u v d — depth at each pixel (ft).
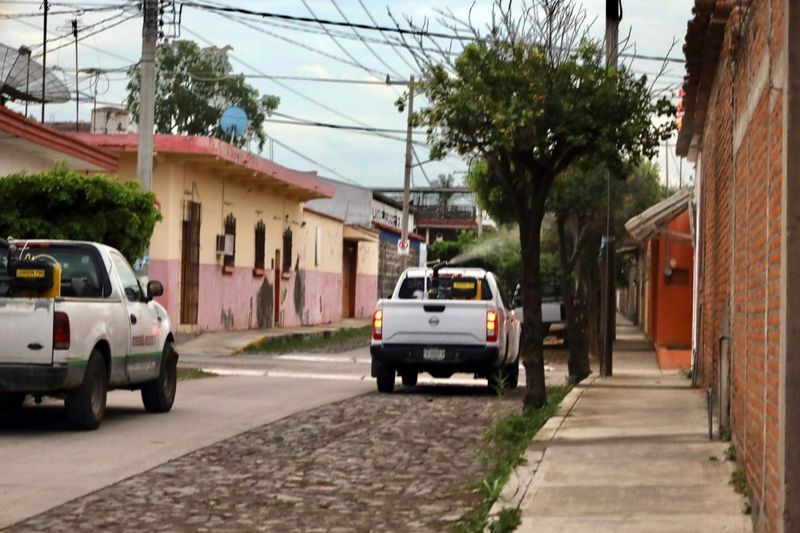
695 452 41.19
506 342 75.87
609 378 85.51
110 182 75.15
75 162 87.66
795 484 22.80
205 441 47.14
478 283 78.38
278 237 153.58
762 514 27.09
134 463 41.06
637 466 38.22
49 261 49.29
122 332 52.75
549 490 34.17
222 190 130.72
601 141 56.70
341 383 80.38
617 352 128.67
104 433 49.29
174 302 117.50
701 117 70.23
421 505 34.37
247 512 32.99
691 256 117.60
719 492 33.63
